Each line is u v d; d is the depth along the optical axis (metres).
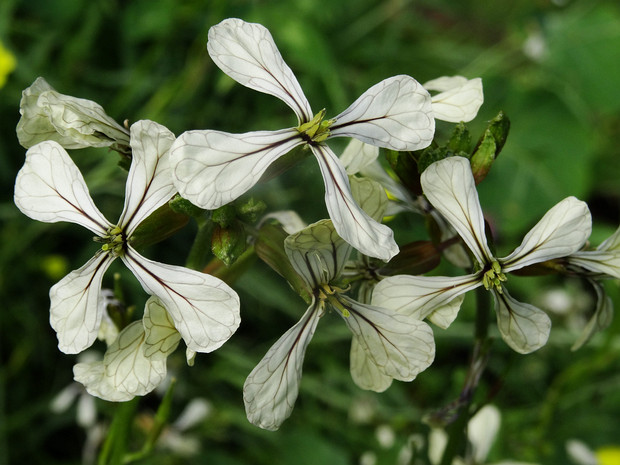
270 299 0.22
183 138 0.10
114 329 0.12
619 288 0.19
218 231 0.11
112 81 0.24
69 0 0.24
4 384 0.20
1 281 0.21
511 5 0.31
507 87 0.27
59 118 0.11
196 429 0.21
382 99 0.11
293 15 0.24
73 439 0.21
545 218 0.11
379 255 0.10
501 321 0.11
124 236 0.11
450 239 0.12
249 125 0.25
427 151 0.11
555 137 0.26
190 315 0.10
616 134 0.29
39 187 0.11
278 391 0.10
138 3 0.24
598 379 0.23
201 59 0.23
